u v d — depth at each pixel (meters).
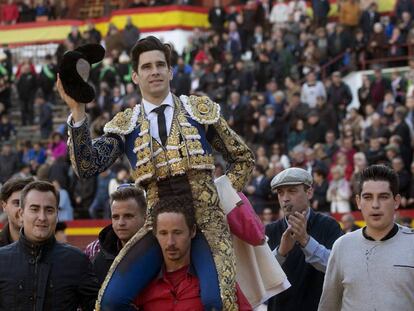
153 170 10.93
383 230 11.76
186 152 10.91
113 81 44.69
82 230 33.50
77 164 10.77
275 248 14.27
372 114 34.34
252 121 36.94
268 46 42.41
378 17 43.72
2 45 56.75
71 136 10.64
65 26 56.22
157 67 11.06
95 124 37.56
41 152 40.19
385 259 11.63
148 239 10.77
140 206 13.39
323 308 12.08
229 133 11.28
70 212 34.03
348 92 38.28
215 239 10.71
